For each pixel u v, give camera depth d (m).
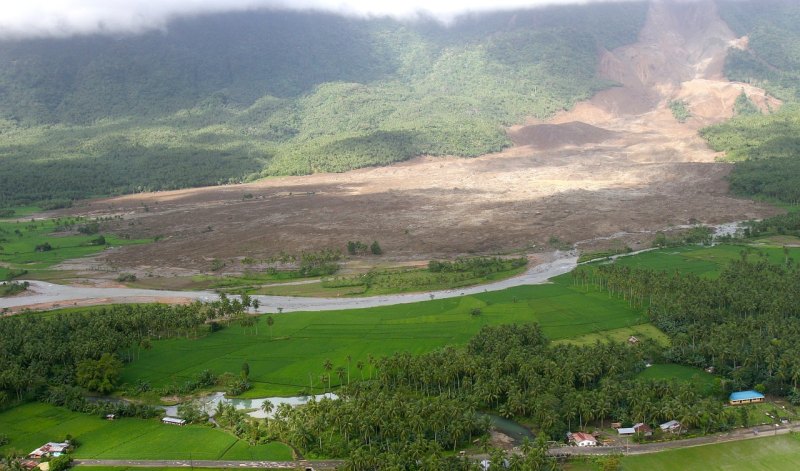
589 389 168.12
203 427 163.50
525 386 166.88
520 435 153.38
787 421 154.88
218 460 147.00
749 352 178.62
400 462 135.50
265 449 151.25
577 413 154.25
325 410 157.00
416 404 154.12
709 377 177.88
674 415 151.50
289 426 156.25
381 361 179.75
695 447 145.00
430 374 170.25
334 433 155.00
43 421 168.62
